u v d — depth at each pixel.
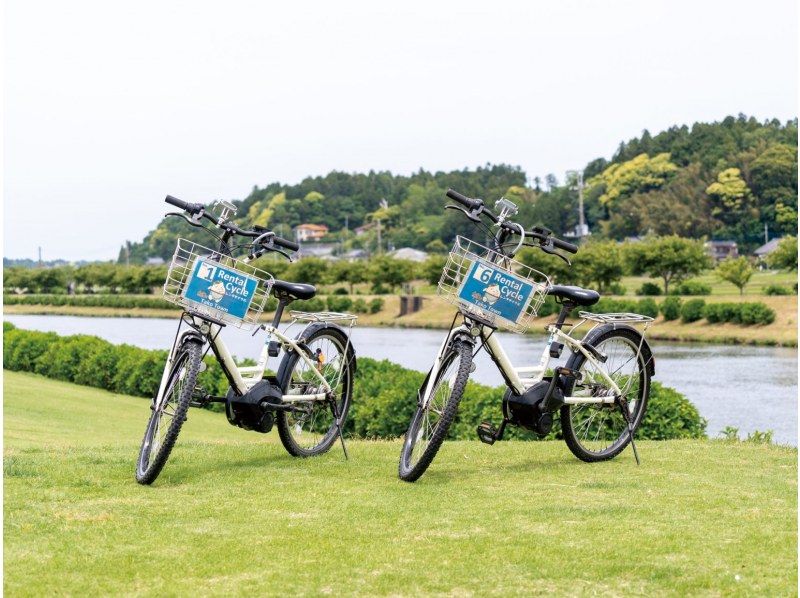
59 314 77.31
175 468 5.76
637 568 3.78
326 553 3.98
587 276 52.09
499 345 5.67
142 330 49.69
